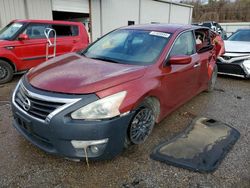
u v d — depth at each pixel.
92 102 2.36
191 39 4.20
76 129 2.32
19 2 10.84
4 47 5.77
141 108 2.90
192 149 3.07
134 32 3.85
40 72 2.88
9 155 2.80
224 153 3.01
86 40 7.43
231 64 6.48
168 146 3.11
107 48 3.65
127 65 3.09
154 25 4.12
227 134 3.52
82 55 3.61
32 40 6.25
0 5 10.23
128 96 2.57
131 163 2.74
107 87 2.48
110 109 2.40
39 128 2.44
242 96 5.36
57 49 6.70
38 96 2.43
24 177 2.47
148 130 3.16
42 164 2.68
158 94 3.11
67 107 2.32
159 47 3.43
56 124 2.33
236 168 2.74
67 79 2.59
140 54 3.37
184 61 3.24
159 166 2.72
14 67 6.05
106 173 2.57
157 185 2.44
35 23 6.39
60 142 2.39
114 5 15.38
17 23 6.41
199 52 4.43
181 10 22.08
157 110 3.29
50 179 2.46
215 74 5.55
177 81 3.57
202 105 4.68
